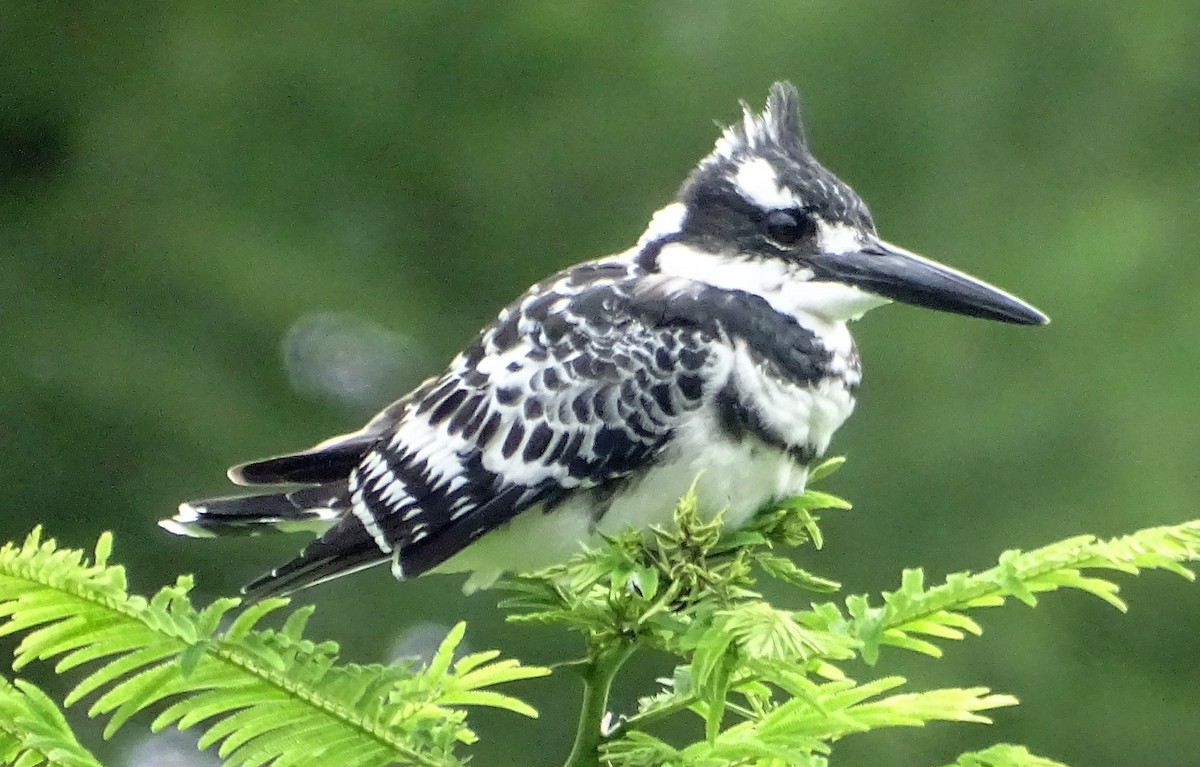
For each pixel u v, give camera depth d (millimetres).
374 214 14227
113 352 12883
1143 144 14828
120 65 13750
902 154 14766
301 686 4387
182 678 4316
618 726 4770
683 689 4863
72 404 12703
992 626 13109
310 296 13469
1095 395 13586
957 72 14883
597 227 14352
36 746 4305
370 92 14156
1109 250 14133
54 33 13617
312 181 14062
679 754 4480
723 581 4617
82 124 13656
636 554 4703
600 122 14430
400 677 4445
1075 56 14922
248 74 13969
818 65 14766
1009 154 14836
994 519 13344
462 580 12805
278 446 13133
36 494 12578
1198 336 13789
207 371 13156
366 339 13953
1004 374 13812
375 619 12727
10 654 11508
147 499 12664
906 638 4598
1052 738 12938
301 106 14062
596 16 14555
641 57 14555
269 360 13336
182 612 4227
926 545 13273
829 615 4555
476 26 14359
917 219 14625
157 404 12773
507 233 14336
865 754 12016
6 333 12883
